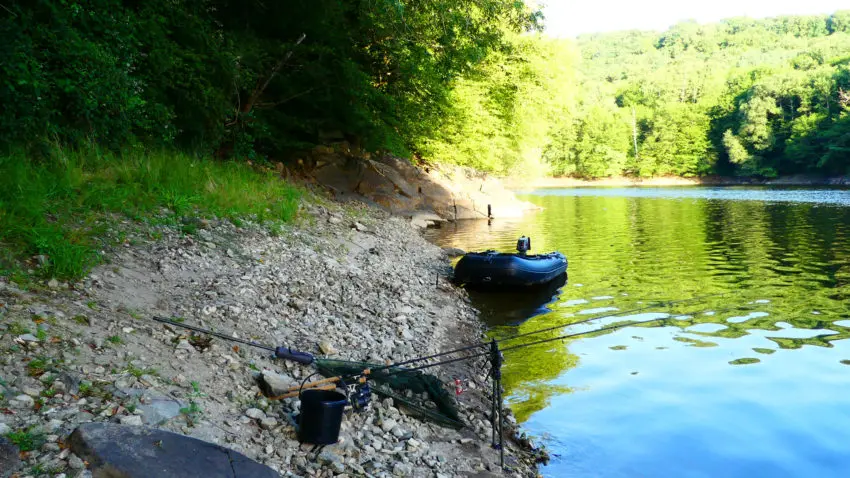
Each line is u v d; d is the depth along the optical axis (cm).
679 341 967
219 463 412
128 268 750
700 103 9531
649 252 1889
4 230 666
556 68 3978
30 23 1083
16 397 425
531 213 3391
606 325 1066
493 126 3688
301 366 634
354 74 2147
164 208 1019
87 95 1128
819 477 554
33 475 364
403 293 1099
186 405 488
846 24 19675
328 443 494
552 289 1367
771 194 4978
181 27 1550
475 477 525
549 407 712
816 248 1895
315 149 2509
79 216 839
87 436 396
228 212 1138
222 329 667
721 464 579
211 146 1625
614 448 612
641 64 18700
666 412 695
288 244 1123
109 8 1289
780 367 836
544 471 567
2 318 512
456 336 962
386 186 2644
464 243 2089
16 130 956
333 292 959
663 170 9225
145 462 388
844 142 7175
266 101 2162
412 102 2617
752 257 1756
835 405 705
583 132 9806
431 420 619
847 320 1071
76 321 554
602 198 4962
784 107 8506
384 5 1962
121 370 502
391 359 755
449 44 2164
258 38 1956
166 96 1448
